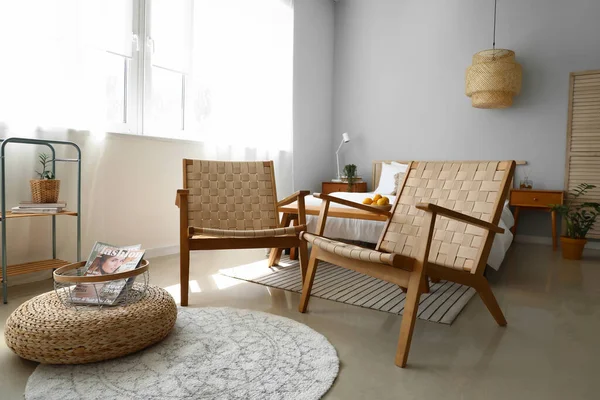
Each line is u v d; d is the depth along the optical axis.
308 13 4.91
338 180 5.08
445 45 4.69
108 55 2.90
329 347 1.56
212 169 2.48
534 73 4.25
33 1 2.41
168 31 3.28
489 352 1.59
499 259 2.66
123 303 1.57
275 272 2.76
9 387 1.27
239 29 3.83
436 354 1.56
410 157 4.95
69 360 1.36
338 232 2.99
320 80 5.20
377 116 5.15
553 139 4.19
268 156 4.25
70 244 2.69
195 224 2.27
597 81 3.96
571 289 2.51
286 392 1.23
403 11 4.93
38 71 2.45
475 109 4.55
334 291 2.35
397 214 2.12
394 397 1.25
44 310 1.48
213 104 3.60
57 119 2.56
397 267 1.46
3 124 2.32
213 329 1.72
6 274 2.08
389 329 1.80
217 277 2.62
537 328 1.85
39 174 2.35
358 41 5.25
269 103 4.23
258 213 2.44
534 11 4.23
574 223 3.66
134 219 3.09
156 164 3.23
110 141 2.89
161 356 1.46
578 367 1.47
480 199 1.87
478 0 4.49
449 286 2.53
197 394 1.21
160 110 3.28
